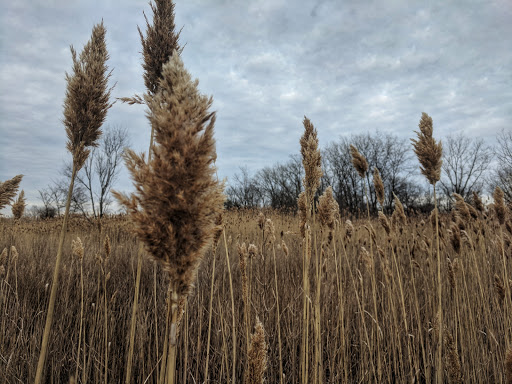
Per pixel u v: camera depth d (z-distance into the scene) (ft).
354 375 12.48
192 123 4.26
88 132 6.57
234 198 190.39
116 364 11.44
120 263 20.07
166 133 4.17
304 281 7.68
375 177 11.80
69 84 6.53
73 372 11.11
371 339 12.54
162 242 4.06
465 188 134.31
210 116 4.25
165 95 4.33
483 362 11.19
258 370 4.85
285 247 15.69
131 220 4.13
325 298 14.16
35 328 12.00
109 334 12.56
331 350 12.09
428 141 9.12
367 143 160.45
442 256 14.58
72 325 13.41
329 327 13.70
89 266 18.66
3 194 10.23
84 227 41.16
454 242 11.99
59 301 14.43
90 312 13.64
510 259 16.42
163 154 4.17
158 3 7.16
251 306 13.78
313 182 7.64
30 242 26.53
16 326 12.40
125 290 15.96
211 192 4.21
